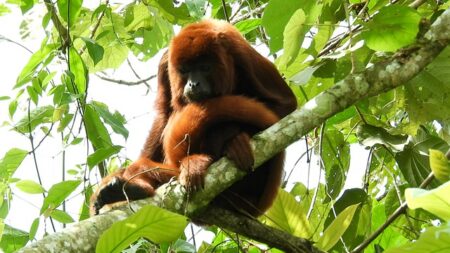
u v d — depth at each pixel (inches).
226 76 296.2
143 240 212.5
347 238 273.4
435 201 141.1
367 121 292.8
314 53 257.0
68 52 280.1
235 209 260.7
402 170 279.1
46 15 283.7
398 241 283.7
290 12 232.1
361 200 274.5
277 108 287.0
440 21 234.2
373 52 277.7
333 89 225.5
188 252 214.4
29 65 284.4
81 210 276.8
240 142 225.5
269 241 242.1
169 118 301.6
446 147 279.1
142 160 260.7
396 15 224.5
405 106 280.5
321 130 275.7
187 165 223.9
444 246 142.1
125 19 342.3
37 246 173.2
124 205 211.6
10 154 268.7
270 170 267.4
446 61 270.2
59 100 287.6
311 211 273.7
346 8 234.1
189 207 219.8
